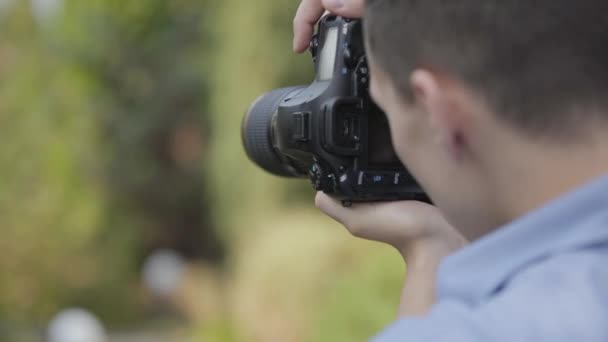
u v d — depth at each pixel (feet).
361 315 20.49
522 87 3.97
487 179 4.20
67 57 57.41
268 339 28.22
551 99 3.95
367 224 5.93
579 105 3.93
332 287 25.12
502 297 3.95
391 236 5.79
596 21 3.92
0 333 47.96
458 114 4.15
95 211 56.59
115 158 57.36
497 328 3.85
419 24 4.19
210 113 46.42
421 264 5.56
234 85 36.65
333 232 28.48
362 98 6.04
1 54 60.90
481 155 4.16
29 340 47.44
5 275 53.47
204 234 58.23
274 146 7.15
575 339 3.78
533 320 3.83
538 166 4.02
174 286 41.29
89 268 55.93
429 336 3.97
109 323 56.29
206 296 39.78
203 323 38.42
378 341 4.13
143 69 57.26
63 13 59.21
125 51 57.16
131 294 57.47
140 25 57.36
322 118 6.08
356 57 6.11
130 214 58.03
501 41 3.98
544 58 3.94
